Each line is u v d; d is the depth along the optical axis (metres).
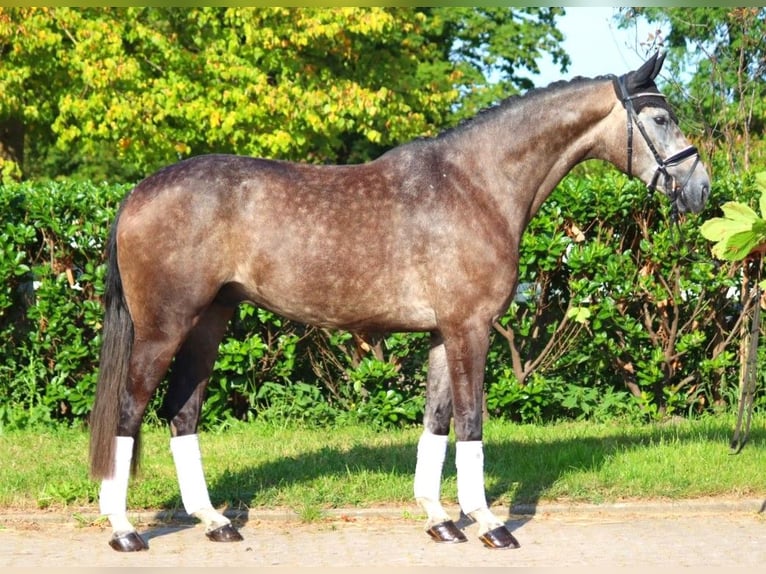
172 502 6.08
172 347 5.38
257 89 13.20
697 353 8.91
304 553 5.29
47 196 8.09
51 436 7.82
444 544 5.46
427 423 5.73
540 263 8.29
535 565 5.06
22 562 5.11
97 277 8.12
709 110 13.48
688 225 8.42
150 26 14.02
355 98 13.80
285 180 5.47
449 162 5.55
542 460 6.88
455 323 5.41
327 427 8.27
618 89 5.64
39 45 12.89
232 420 8.34
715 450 7.09
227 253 5.39
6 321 8.32
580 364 8.98
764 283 6.15
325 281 5.40
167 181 5.40
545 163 5.64
